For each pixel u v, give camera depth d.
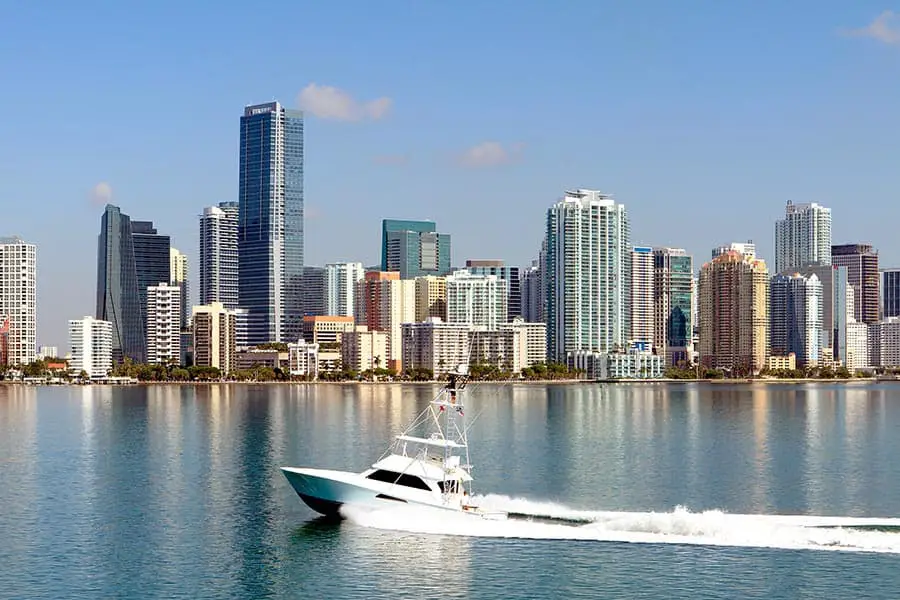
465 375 142.62
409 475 136.88
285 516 152.00
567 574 118.12
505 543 129.00
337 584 116.62
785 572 118.06
